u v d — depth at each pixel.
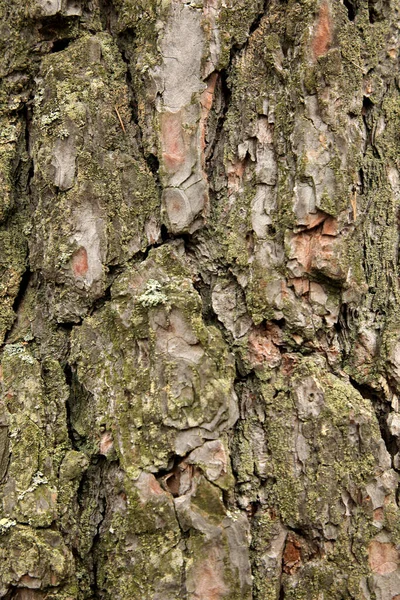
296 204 1.47
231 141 1.55
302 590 1.40
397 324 1.55
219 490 1.36
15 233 1.62
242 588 1.34
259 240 1.50
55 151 1.54
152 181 1.53
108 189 1.52
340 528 1.41
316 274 1.47
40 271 1.57
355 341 1.54
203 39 1.53
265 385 1.48
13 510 1.37
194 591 1.33
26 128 1.67
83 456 1.44
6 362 1.49
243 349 1.49
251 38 1.57
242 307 1.51
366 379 1.53
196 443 1.37
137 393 1.40
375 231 1.62
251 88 1.55
